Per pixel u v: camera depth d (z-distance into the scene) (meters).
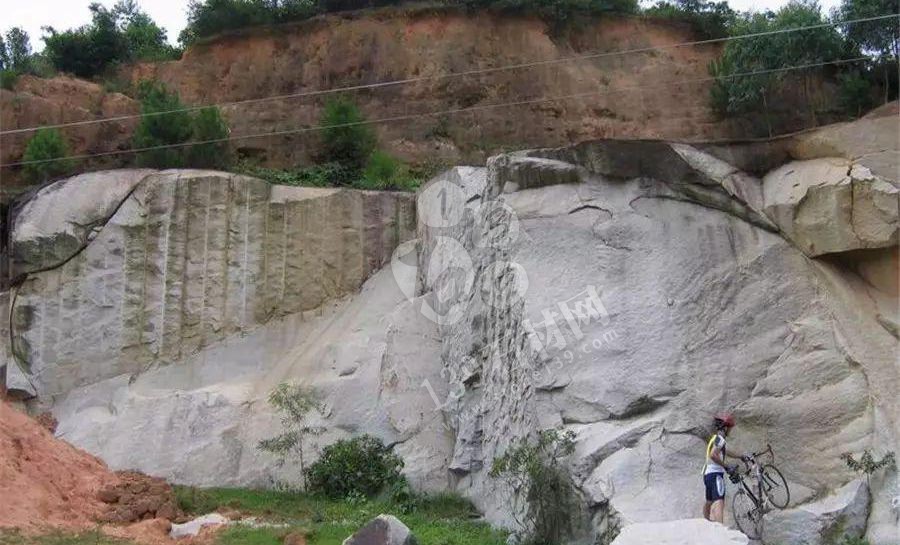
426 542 13.52
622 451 13.71
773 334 14.97
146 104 25.77
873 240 14.92
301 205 22.02
